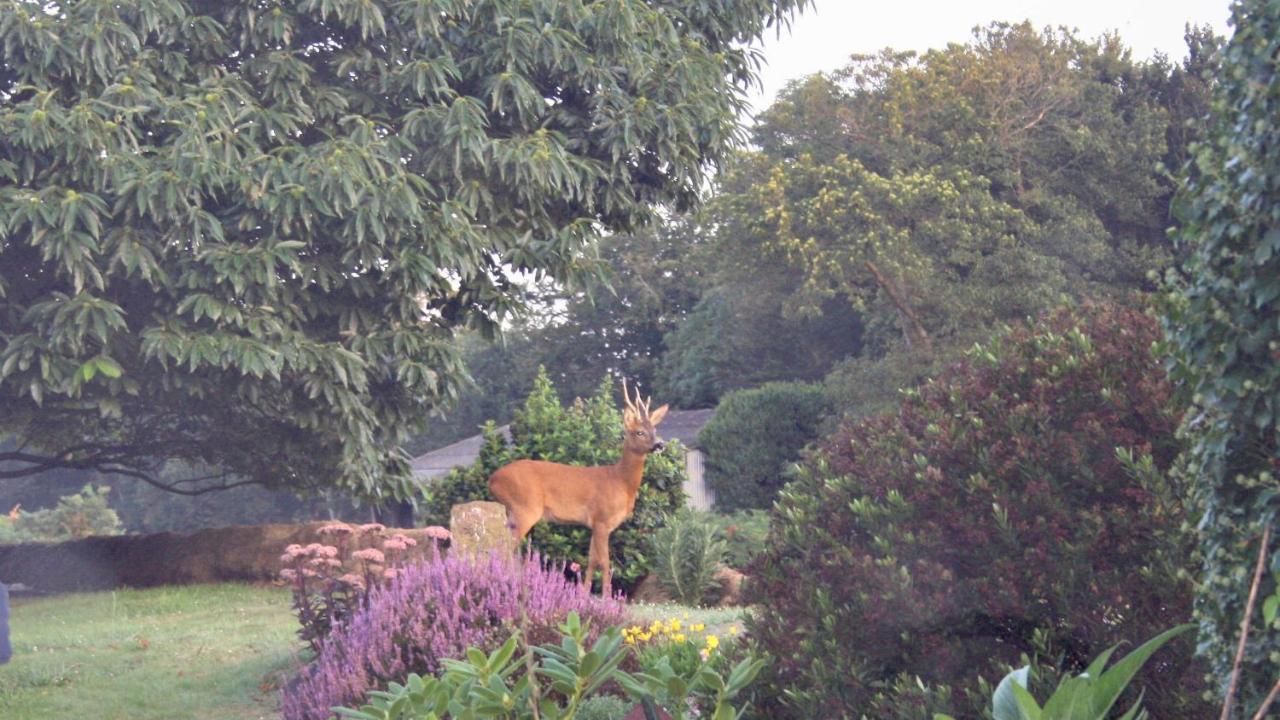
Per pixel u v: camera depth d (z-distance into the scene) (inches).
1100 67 1333.7
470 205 465.1
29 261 431.5
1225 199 118.9
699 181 526.9
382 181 431.5
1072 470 158.2
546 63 481.1
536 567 285.0
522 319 546.0
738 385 1727.4
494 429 580.4
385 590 279.1
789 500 180.5
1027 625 157.8
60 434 586.9
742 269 1312.7
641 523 560.4
